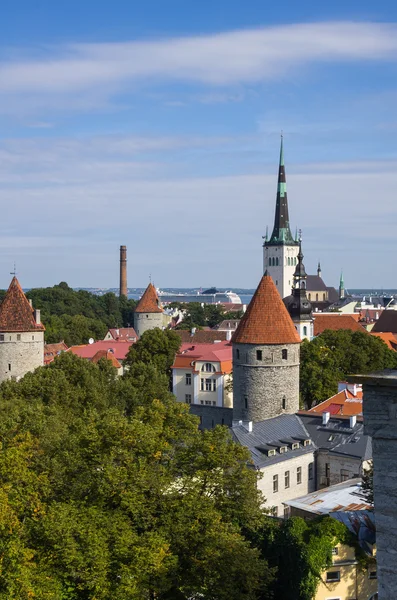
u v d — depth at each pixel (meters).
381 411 20.62
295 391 82.44
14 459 41.06
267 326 80.88
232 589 38.03
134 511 38.69
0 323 103.69
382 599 20.81
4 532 34.34
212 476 42.72
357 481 57.84
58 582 34.53
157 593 38.16
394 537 20.55
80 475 42.31
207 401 110.31
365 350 113.62
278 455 65.00
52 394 80.50
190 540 39.28
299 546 42.44
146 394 91.44
